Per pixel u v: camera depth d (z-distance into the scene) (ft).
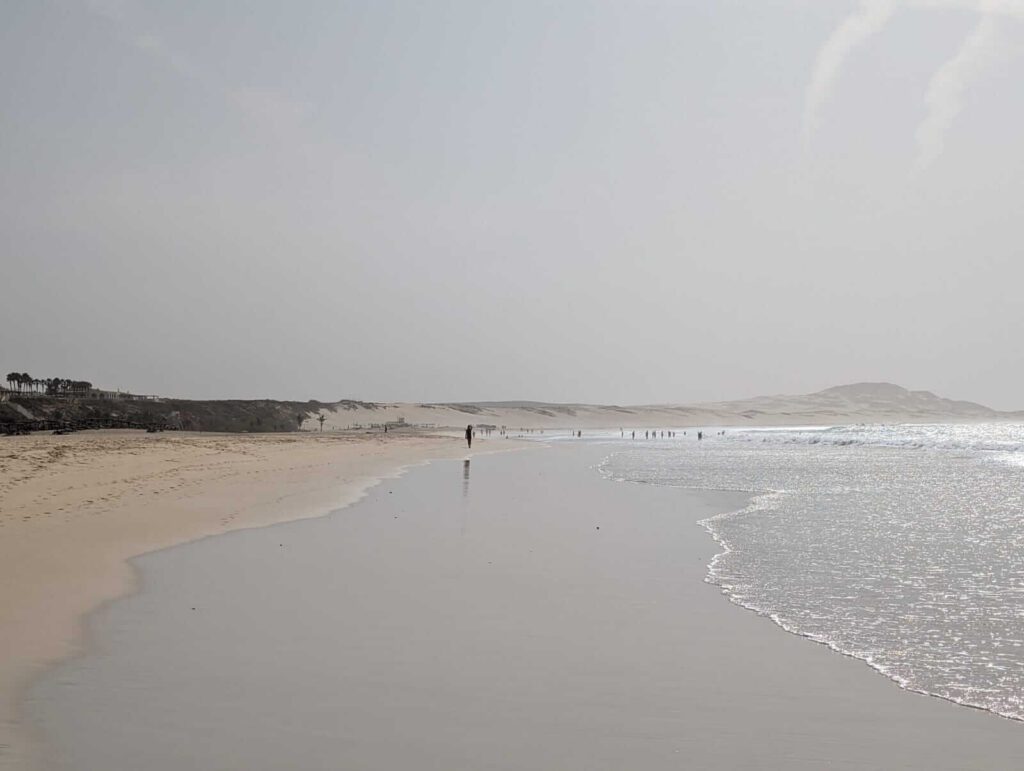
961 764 20.58
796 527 66.74
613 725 22.90
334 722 22.66
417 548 53.93
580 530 63.93
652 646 31.27
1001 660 29.81
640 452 248.73
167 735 21.42
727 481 121.08
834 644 31.83
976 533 63.52
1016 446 290.76
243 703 24.06
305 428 527.40
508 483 112.06
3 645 29.50
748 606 38.27
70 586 39.63
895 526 67.82
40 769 19.03
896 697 25.70
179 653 29.14
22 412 333.01
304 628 33.06
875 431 521.24
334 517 69.87
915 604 38.93
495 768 19.76
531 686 26.16
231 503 77.56
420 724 22.65
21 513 63.46
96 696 24.38
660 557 51.65
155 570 44.70
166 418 414.21
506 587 41.86
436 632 32.76
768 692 26.03
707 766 20.18
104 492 80.02
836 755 21.06
